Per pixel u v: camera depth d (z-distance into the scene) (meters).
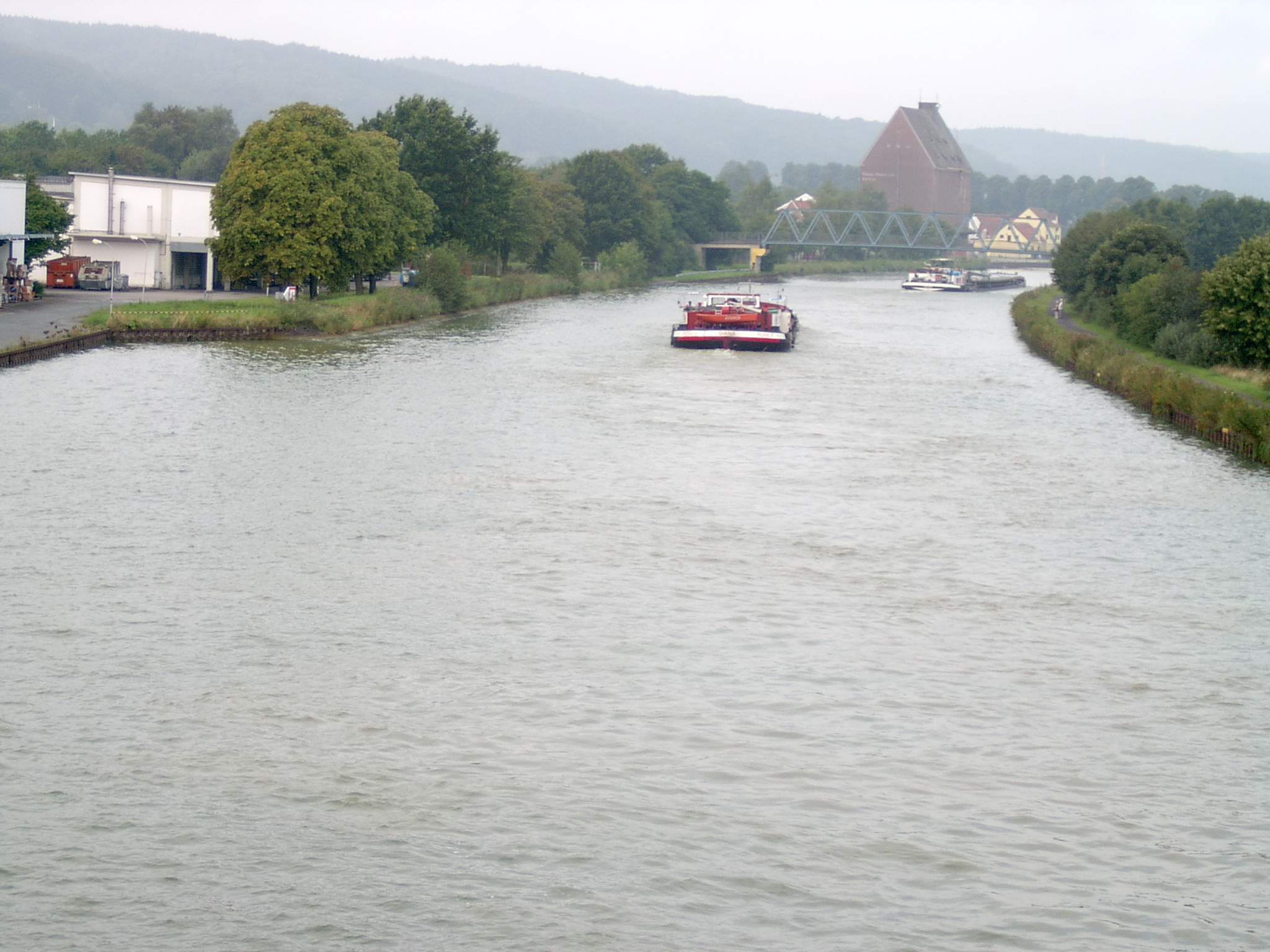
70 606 31.16
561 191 181.00
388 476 46.06
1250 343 79.31
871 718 26.12
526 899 19.39
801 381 77.81
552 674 27.86
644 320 120.56
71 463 46.22
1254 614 33.81
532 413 60.47
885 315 139.25
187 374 69.75
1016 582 36.06
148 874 19.70
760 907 19.39
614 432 56.38
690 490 45.34
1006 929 19.06
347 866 20.08
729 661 28.98
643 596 33.34
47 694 25.91
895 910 19.44
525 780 22.97
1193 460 55.22
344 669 27.81
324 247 97.62
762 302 102.50
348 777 22.88
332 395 63.97
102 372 68.62
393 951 18.11
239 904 19.05
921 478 49.25
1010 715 26.58
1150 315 93.25
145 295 106.81
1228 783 23.78
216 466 46.66
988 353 99.19
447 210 137.12
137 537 37.28
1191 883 20.41
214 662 27.95
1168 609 34.09
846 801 22.62
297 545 37.03
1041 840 21.53
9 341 73.75
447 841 20.88
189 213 115.62
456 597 32.84
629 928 18.75
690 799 22.50
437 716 25.47
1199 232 171.50
